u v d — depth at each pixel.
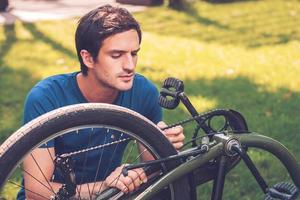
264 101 4.82
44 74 5.63
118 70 1.99
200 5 9.49
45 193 2.05
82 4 10.05
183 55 6.34
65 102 2.13
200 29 7.77
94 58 2.00
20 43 6.82
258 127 4.19
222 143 2.15
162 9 9.25
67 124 1.85
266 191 2.31
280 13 8.85
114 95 2.18
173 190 2.10
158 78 5.48
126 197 2.04
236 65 5.96
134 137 1.98
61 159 1.89
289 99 4.89
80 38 2.02
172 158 2.03
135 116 1.96
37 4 10.03
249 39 7.18
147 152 2.20
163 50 6.54
